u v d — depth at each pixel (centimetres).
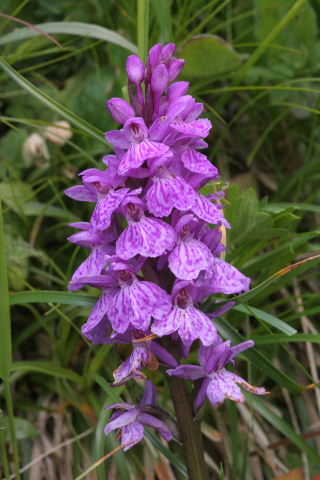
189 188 29
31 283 40
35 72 44
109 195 30
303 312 39
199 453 31
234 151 46
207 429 39
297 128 46
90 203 41
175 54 41
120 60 42
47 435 39
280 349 41
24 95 42
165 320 29
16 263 39
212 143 46
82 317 39
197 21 46
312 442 39
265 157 46
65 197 42
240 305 35
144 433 32
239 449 39
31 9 44
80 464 38
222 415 39
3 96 42
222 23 44
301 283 42
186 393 31
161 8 39
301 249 39
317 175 43
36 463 38
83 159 42
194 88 42
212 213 30
